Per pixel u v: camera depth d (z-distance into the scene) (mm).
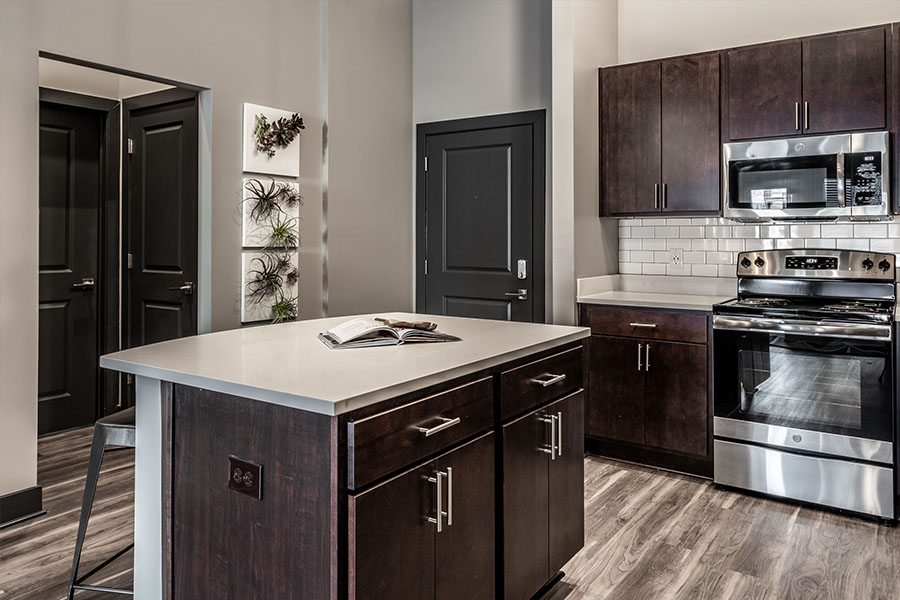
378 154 4418
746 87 3322
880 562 2379
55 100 3719
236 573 1531
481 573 1744
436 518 1564
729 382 3119
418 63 4676
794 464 2943
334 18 4059
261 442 1466
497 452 1819
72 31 2803
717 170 3436
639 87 3654
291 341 2061
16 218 2629
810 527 2701
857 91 3035
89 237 4016
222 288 3516
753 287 3441
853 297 3170
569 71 3498
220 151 3465
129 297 4070
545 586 2197
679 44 3832
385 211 4500
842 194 3053
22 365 2670
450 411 1619
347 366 1629
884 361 2725
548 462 2064
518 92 4203
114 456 3543
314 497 1369
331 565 1332
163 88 3707
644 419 3422
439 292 4641
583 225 3652
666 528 2686
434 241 4648
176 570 1677
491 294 4387
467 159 4453
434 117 4602
